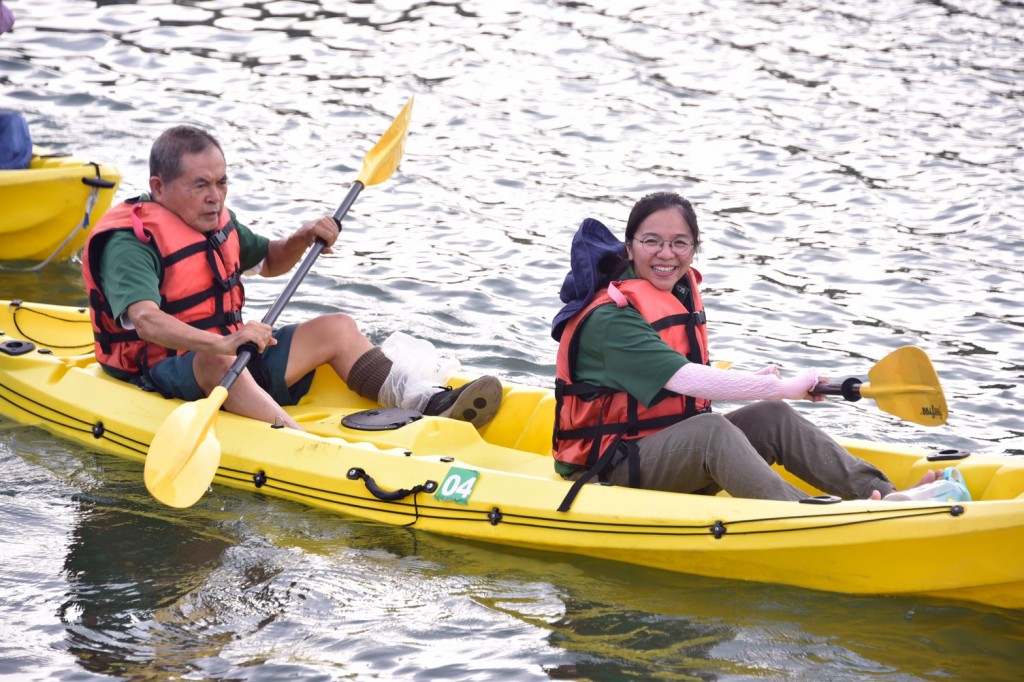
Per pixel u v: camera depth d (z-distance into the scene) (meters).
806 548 7.67
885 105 21.12
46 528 8.68
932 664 7.16
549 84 21.92
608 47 23.92
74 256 14.40
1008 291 14.23
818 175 18.11
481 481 8.66
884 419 11.24
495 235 15.66
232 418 9.58
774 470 8.52
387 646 7.34
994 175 17.95
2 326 11.52
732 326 13.34
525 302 13.70
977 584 7.41
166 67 21.72
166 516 8.89
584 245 8.33
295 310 13.26
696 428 8.02
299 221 15.81
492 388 9.77
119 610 7.68
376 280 14.12
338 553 8.45
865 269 14.97
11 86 20.11
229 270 9.93
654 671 7.11
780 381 7.68
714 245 15.66
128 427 9.67
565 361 8.45
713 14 26.25
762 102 21.30
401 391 10.14
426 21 25.14
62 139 17.94
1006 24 25.55
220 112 19.78
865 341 12.96
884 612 7.67
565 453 8.64
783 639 7.42
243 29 24.17
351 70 22.17
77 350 11.38
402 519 8.77
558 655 7.26
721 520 7.88
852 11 26.58
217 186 9.67
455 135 19.44
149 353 9.95
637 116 20.58
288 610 7.73
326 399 10.44
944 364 12.36
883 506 7.57
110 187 13.89
